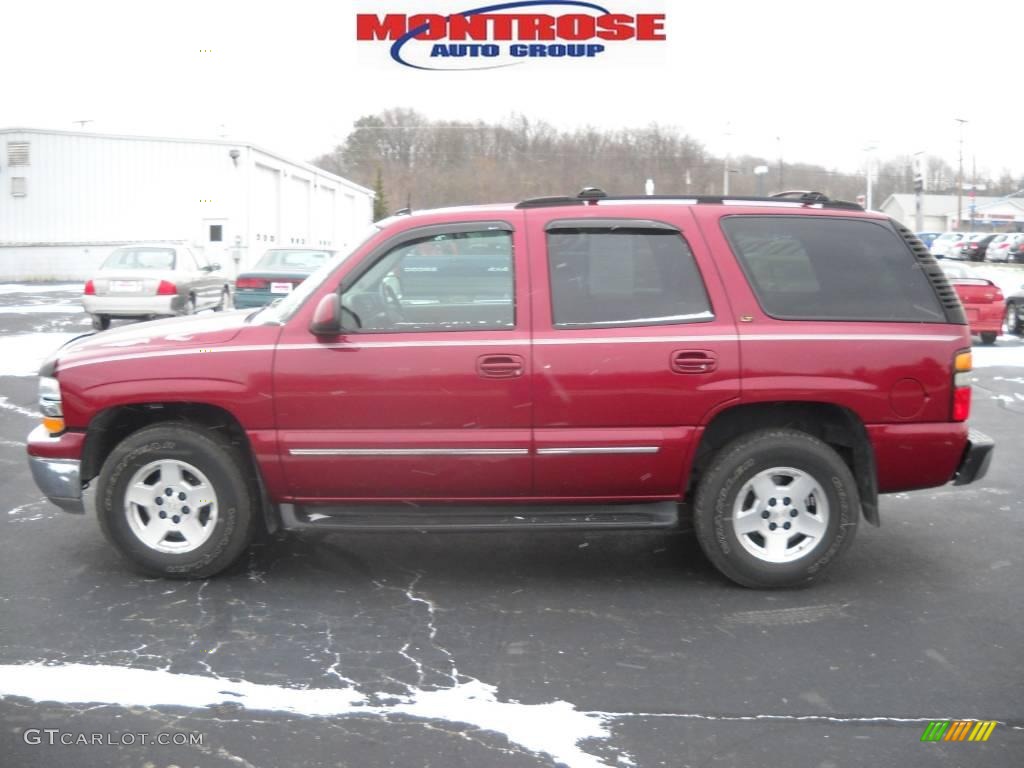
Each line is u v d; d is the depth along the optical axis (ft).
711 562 16.61
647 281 16.21
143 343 16.38
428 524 16.15
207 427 16.60
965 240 179.83
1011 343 59.36
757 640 14.47
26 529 19.56
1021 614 15.55
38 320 63.21
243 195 117.39
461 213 16.43
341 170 163.84
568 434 15.88
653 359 15.78
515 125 143.54
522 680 13.05
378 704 12.32
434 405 15.81
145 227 117.19
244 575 17.11
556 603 15.97
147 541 16.51
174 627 14.71
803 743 11.46
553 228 16.28
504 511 16.46
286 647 14.03
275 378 15.84
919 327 16.29
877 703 12.46
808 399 15.93
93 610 15.35
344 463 15.96
